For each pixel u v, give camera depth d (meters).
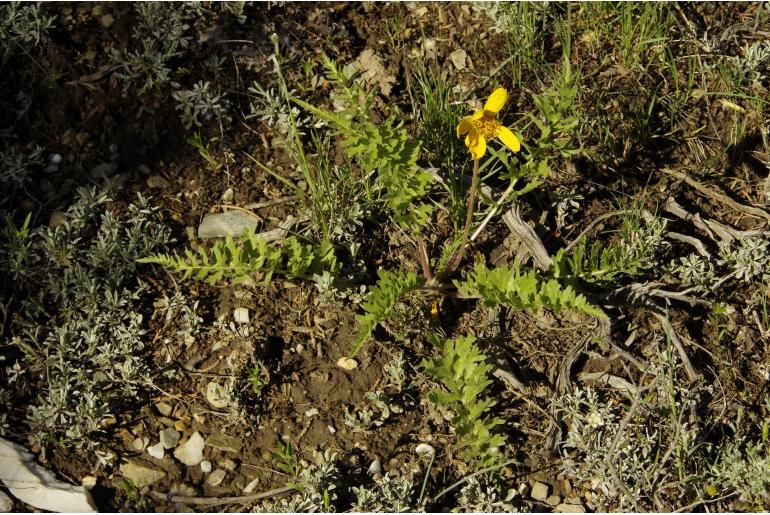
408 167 0.85
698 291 0.91
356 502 0.82
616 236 0.93
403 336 0.89
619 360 0.89
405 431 0.86
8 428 0.84
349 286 0.91
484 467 0.83
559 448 0.85
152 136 0.97
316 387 0.87
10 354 0.87
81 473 0.83
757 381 0.88
